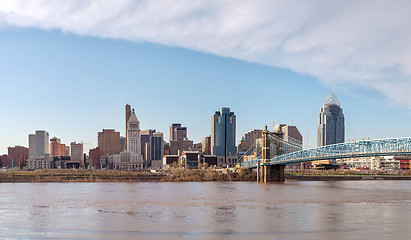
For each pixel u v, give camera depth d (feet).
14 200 485.15
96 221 312.91
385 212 359.25
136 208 395.55
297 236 254.88
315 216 335.06
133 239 249.14
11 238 251.19
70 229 279.90
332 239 245.04
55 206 417.28
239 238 250.57
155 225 293.84
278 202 452.35
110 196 537.65
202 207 402.93
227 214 349.82
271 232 266.98
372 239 245.04
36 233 265.75
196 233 265.34
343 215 339.77
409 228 276.41
